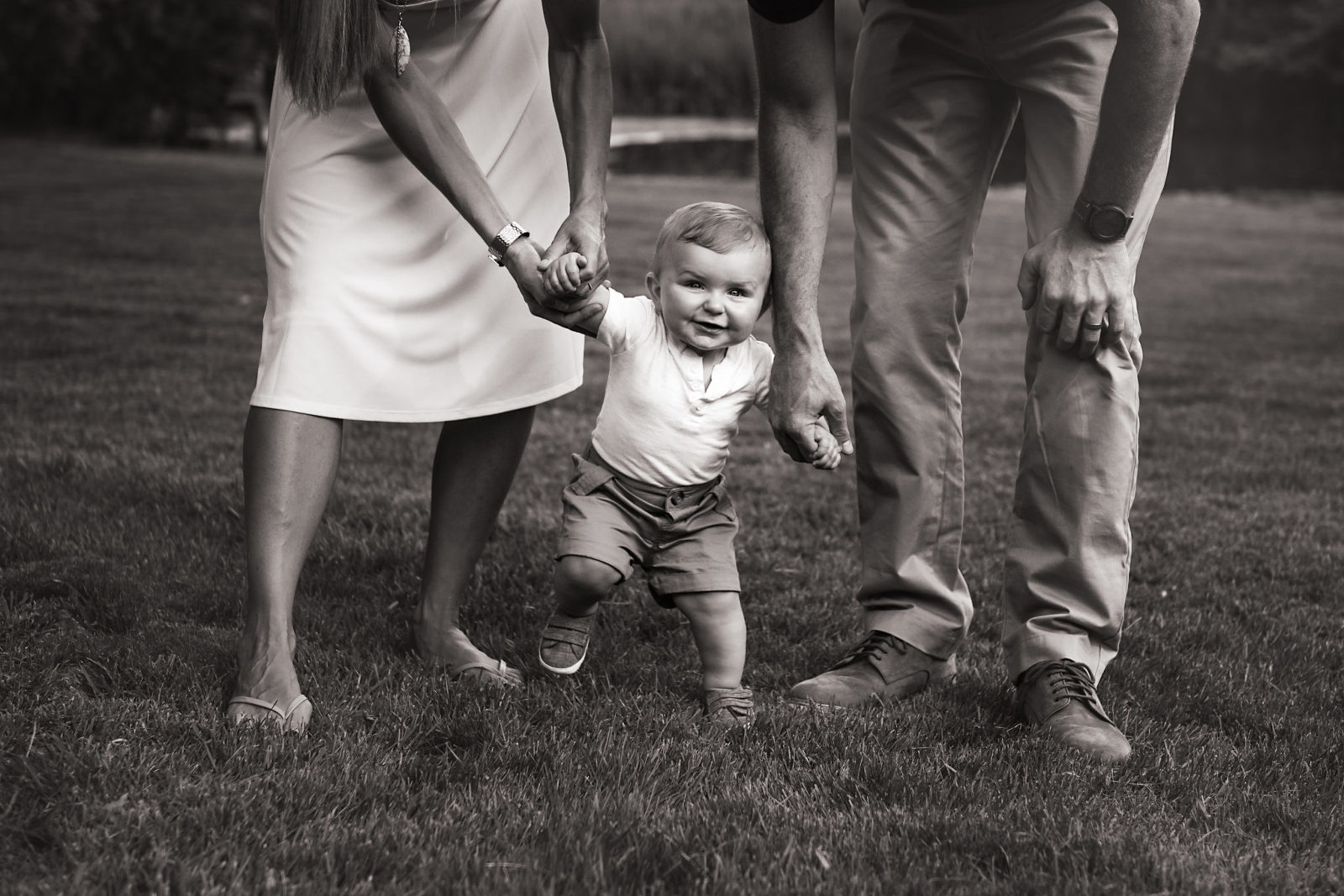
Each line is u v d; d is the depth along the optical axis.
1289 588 3.97
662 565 2.73
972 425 6.24
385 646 3.06
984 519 4.59
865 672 2.91
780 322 2.64
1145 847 2.13
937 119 2.79
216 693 2.64
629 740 2.51
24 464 4.32
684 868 1.99
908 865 2.05
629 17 33.78
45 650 2.79
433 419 2.74
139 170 16.75
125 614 3.06
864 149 2.88
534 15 2.89
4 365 6.31
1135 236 2.69
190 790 2.15
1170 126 2.67
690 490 2.70
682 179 21.27
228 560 3.56
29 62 21.84
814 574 3.85
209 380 6.23
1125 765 2.52
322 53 2.46
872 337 2.86
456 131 2.61
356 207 2.65
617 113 33.22
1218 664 3.21
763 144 2.70
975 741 2.65
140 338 7.16
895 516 2.93
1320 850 2.21
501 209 2.61
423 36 2.69
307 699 2.59
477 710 2.59
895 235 2.84
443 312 2.75
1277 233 17.95
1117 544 2.74
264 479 2.59
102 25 21.95
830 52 2.67
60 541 3.52
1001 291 11.32
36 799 2.10
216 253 10.64
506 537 3.99
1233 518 4.74
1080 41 2.64
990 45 2.72
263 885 1.88
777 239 2.66
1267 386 7.73
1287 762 2.60
